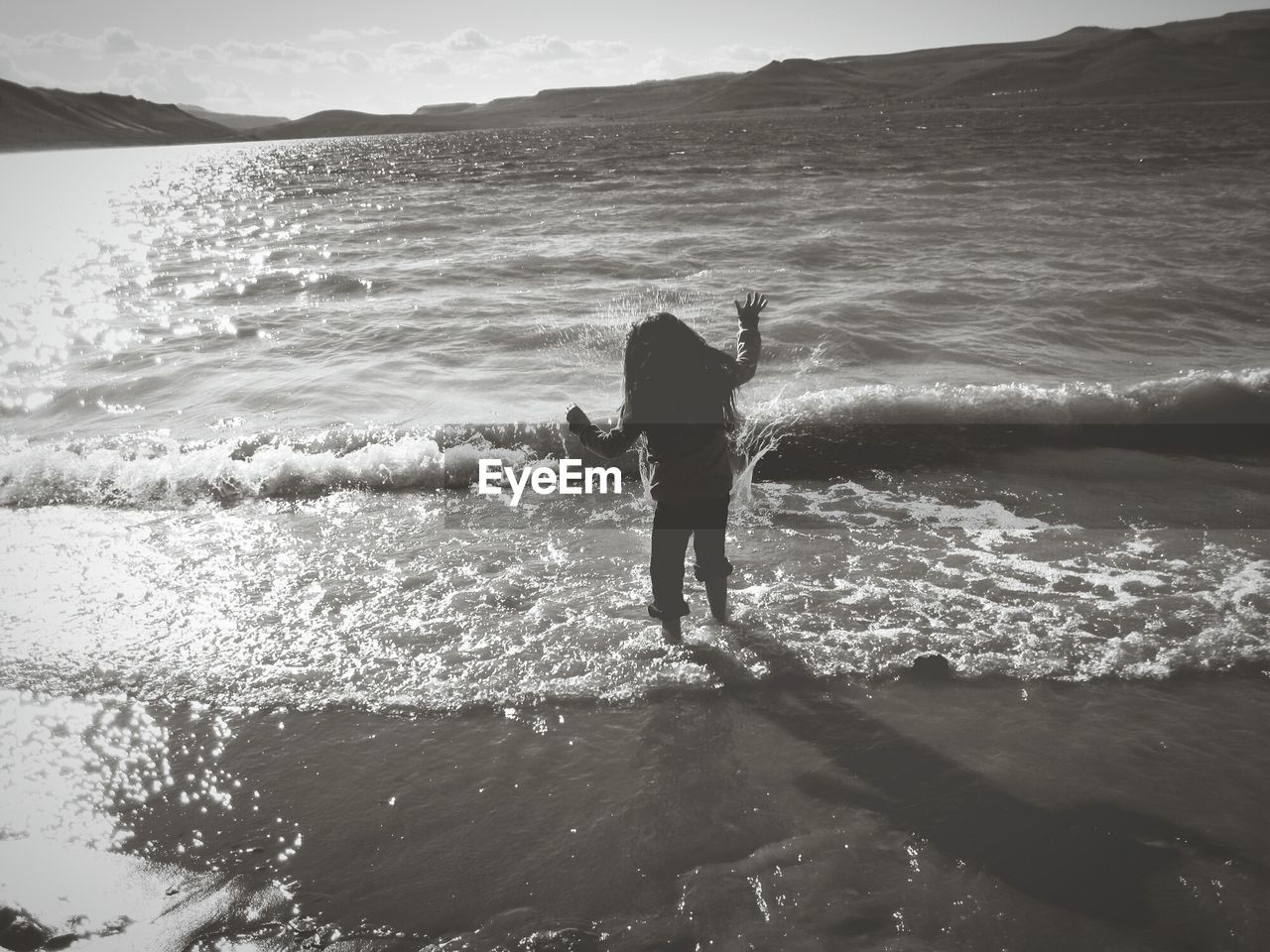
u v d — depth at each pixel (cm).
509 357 870
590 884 250
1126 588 416
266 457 605
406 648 383
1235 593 407
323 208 2692
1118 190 1975
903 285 1090
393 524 528
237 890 251
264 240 1959
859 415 677
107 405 770
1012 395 689
